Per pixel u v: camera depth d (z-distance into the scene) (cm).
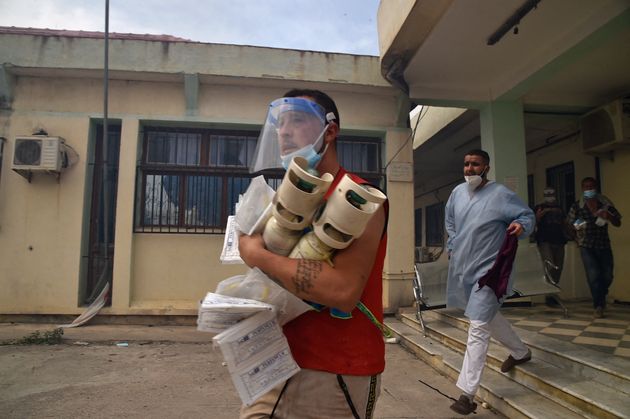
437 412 339
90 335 573
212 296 123
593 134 668
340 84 687
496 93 657
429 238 1403
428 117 915
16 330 593
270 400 128
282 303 120
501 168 655
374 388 130
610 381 314
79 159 654
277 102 140
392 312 678
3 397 361
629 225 643
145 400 358
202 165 696
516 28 484
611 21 457
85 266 659
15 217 641
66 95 664
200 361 471
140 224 677
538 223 646
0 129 647
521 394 337
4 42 637
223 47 666
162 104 675
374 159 739
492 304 335
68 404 347
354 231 109
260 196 130
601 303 529
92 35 666
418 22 515
